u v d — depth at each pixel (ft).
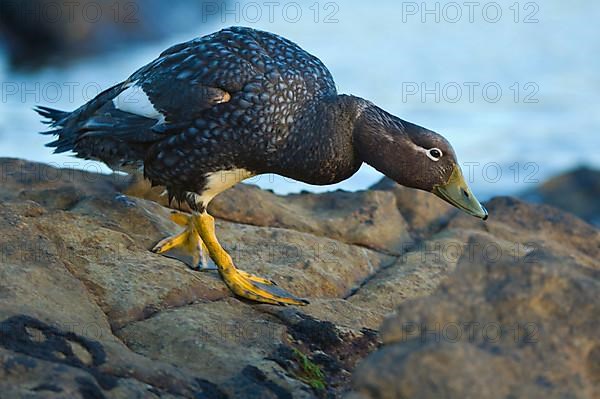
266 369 28.91
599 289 23.99
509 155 81.87
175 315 31.14
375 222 42.52
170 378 27.04
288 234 39.81
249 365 28.94
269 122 34.68
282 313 32.91
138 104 35.81
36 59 104.63
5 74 98.63
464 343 22.44
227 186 36.24
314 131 35.24
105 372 26.27
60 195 39.88
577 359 23.09
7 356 25.04
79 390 24.67
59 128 38.52
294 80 35.12
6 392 23.89
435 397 21.59
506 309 23.81
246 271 36.17
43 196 39.88
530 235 44.62
